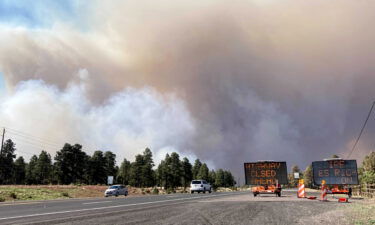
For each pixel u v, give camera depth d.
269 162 32.12
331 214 13.02
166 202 21.75
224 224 9.54
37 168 122.44
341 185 33.41
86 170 124.06
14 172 119.75
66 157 119.00
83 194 41.56
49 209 15.34
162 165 119.56
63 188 45.44
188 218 11.20
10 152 117.12
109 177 64.88
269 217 11.66
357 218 11.45
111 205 18.45
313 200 24.64
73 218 11.11
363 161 38.88
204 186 48.88
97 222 9.92
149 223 9.70
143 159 115.94
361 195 36.78
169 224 9.47
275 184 31.75
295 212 13.88
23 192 34.12
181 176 113.06
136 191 56.41
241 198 28.44
